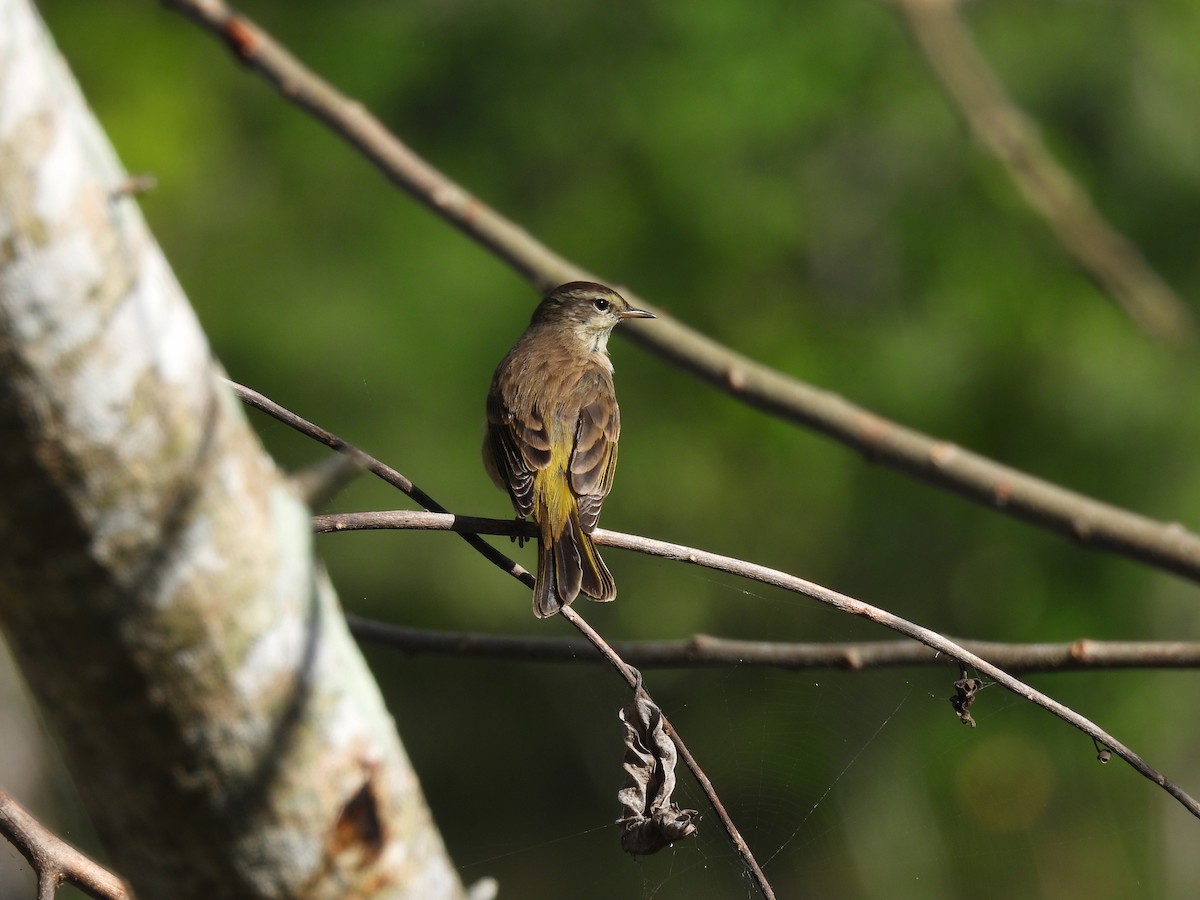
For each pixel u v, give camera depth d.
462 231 6.28
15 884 9.16
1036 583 14.60
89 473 2.26
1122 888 14.98
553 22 15.78
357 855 2.65
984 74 4.79
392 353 15.39
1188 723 15.39
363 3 16.09
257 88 16.22
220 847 2.55
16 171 2.16
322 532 4.64
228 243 15.73
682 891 12.77
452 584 16.41
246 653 2.47
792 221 15.45
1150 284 4.85
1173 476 14.16
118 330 2.26
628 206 15.45
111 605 2.34
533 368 7.03
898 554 15.87
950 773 14.70
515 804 18.11
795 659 5.59
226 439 2.45
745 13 15.33
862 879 14.40
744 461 16.17
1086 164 14.60
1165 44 14.66
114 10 16.05
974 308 14.87
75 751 2.49
